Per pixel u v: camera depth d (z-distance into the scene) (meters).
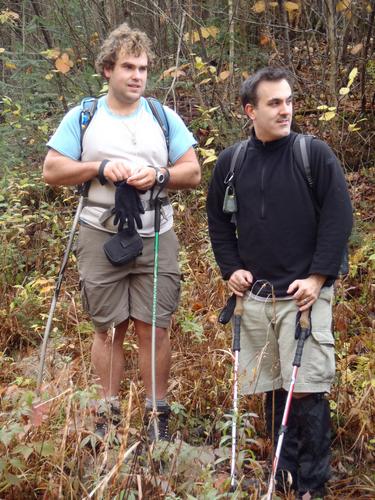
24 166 7.68
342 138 7.06
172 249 3.96
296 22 8.04
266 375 3.63
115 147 3.78
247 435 3.93
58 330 5.34
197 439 4.03
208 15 8.45
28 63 8.05
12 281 6.03
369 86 7.77
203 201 6.80
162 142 3.87
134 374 4.65
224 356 4.53
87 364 4.57
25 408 3.32
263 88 3.38
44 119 8.18
